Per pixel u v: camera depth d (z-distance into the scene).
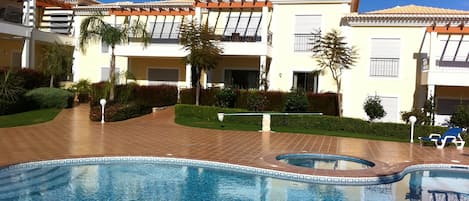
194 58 27.77
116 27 27.36
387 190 11.30
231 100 28.31
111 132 19.75
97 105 24.95
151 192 10.33
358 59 29.02
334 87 29.67
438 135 20.17
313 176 11.83
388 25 28.41
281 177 12.18
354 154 16.25
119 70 35.47
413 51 28.06
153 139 17.98
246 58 32.12
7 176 11.33
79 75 36.47
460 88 27.91
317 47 27.97
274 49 31.00
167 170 12.79
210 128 23.02
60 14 37.09
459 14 27.33
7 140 16.12
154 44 32.53
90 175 11.80
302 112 26.38
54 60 30.62
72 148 14.88
